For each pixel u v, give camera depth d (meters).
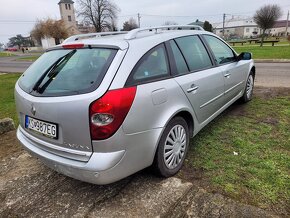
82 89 2.33
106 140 2.26
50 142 2.56
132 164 2.48
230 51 4.56
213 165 3.12
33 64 3.19
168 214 2.42
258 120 4.43
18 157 3.71
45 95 2.49
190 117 3.23
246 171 2.96
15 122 5.30
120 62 2.43
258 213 2.33
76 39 3.36
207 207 2.45
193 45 3.52
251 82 5.46
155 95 2.60
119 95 2.29
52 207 2.64
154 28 3.08
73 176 2.46
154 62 2.75
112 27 53.69
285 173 2.88
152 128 2.59
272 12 33.72
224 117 4.65
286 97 5.71
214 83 3.68
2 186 3.04
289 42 33.12
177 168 3.03
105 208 2.55
